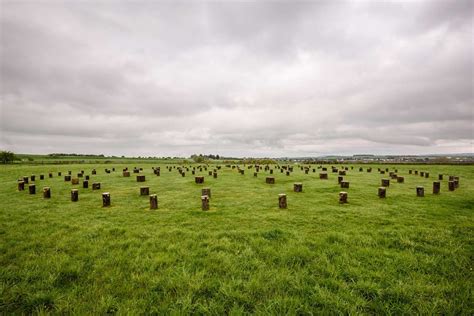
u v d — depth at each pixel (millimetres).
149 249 6000
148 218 9305
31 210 10734
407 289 4188
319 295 4004
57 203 12320
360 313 3625
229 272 4773
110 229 7641
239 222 8672
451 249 5914
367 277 4609
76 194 12852
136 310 3658
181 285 4297
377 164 53375
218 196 14125
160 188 17484
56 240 6664
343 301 3854
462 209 10539
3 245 6262
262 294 4125
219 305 3775
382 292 4113
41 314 3572
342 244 6289
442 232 7219
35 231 7523
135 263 5180
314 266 5043
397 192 15266
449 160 60406
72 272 4805
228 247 6082
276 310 3674
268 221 8773
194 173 30016
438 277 4617
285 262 5246
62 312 3682
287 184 19531
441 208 10719
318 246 6121
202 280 4453
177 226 8188
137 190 16656
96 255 5633
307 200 12758
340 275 4715
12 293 4082
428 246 6090
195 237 6895
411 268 4980
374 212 10055
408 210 10367
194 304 3791
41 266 5035
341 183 17203
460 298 3980
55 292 4086
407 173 30828
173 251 5871
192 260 5320
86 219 9148
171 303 3861
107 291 4188
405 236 6848
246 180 22453
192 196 14125
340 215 9578
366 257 5465
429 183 20062
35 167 42406
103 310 3670
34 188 15375
